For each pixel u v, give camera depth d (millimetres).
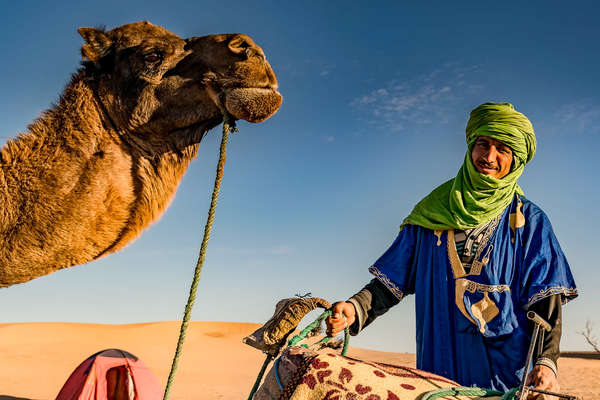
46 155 4215
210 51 4422
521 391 2900
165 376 33812
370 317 3988
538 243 3758
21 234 4055
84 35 4488
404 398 2697
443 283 3896
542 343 3482
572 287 3645
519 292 3736
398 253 4188
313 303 3254
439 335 3863
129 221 4406
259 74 4312
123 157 4395
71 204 4156
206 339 62312
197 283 3623
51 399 21797
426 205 4117
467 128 4023
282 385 2889
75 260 4266
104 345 52062
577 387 24047
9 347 45188
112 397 8375
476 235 3859
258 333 3236
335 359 2867
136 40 4520
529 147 3842
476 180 3787
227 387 28984
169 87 4422
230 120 4398
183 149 4586
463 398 2791
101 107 4438
